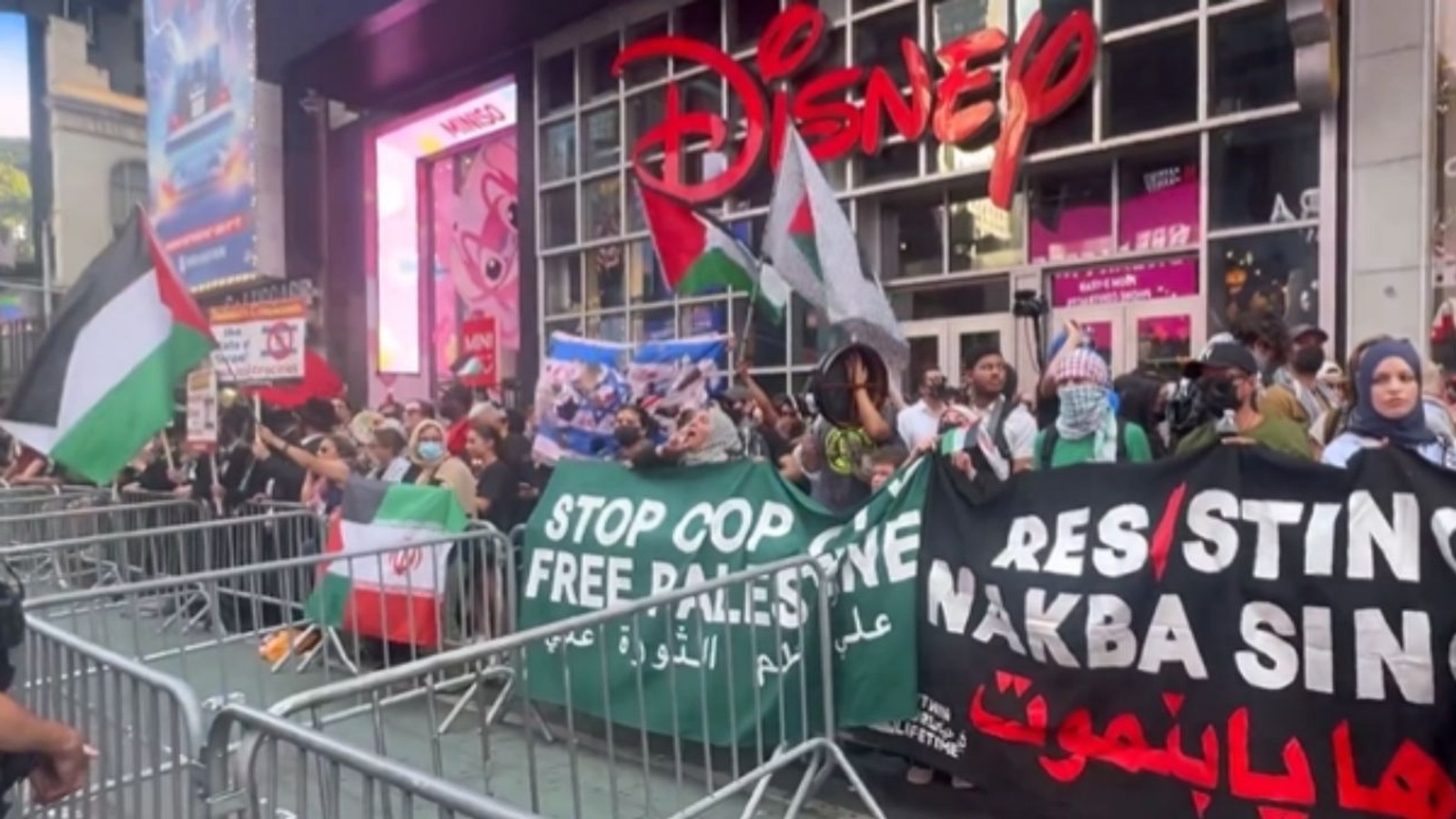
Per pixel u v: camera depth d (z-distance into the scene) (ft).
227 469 28.96
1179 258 28.86
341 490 23.48
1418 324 24.18
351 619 18.52
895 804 13.70
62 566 28.53
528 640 10.75
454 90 52.47
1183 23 28.43
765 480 14.47
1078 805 11.78
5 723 7.27
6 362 85.40
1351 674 10.39
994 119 31.99
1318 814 10.48
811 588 13.47
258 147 59.31
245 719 7.86
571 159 46.16
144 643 20.25
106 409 17.31
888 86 34.35
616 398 24.64
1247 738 10.85
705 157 40.09
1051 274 31.60
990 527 12.67
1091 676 11.73
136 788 9.28
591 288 45.19
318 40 50.49
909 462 13.56
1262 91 27.14
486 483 21.95
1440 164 24.20
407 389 58.08
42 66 102.63
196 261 66.33
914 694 13.01
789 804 13.75
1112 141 29.73
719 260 24.02
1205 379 14.66
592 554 15.60
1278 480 11.05
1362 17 24.91
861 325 16.61
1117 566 11.70
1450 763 9.93
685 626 14.15
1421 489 10.25
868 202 35.78
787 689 13.33
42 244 102.37
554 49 46.26
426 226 57.36
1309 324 26.07
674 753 13.84
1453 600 9.96
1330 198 25.64
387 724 17.40
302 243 60.54
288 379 35.50
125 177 107.55
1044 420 16.38
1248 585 10.96
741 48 39.78
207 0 63.67
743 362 24.70
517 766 15.42
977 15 32.78
